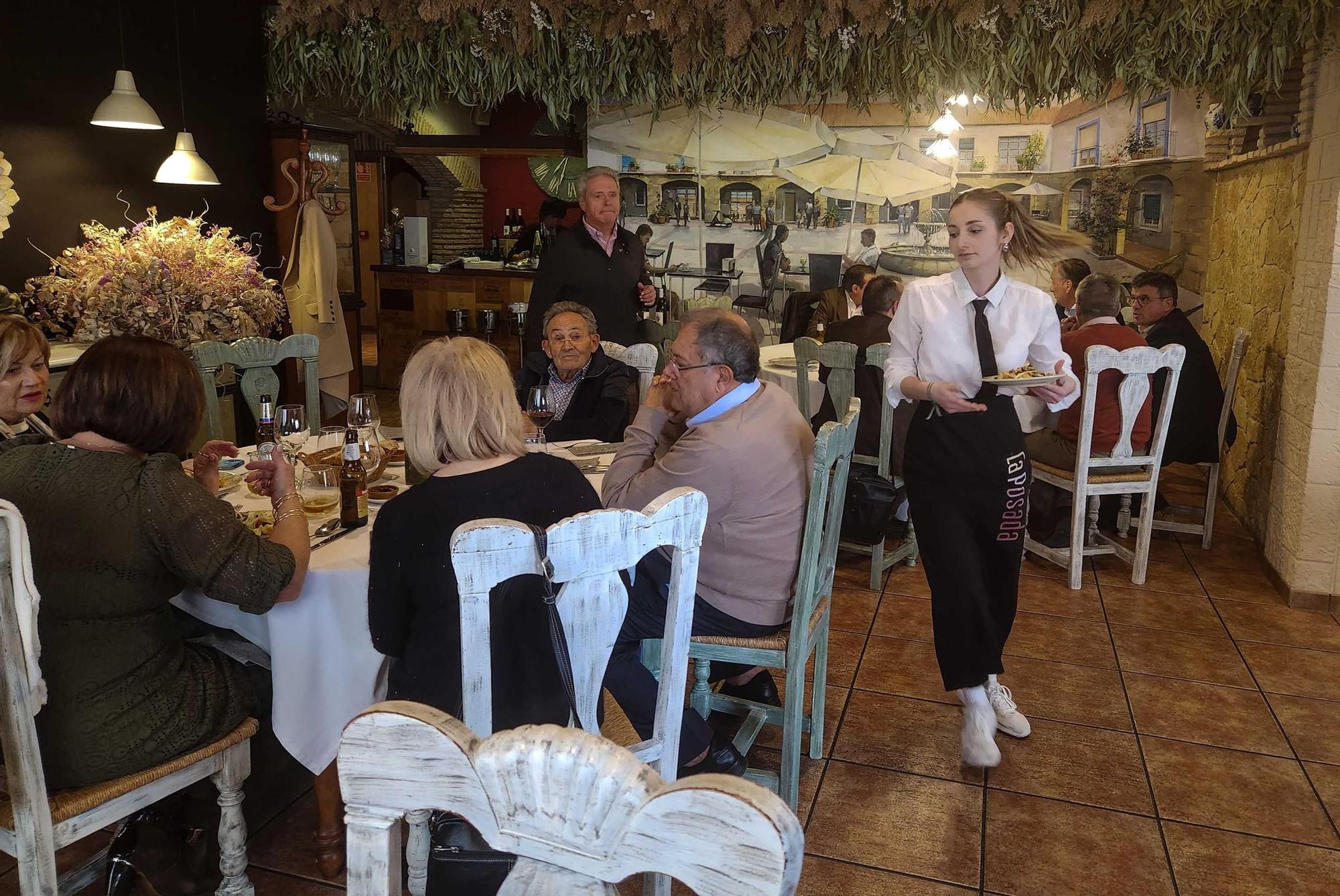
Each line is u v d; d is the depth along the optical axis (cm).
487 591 125
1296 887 208
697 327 210
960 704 288
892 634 338
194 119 512
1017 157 681
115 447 176
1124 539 440
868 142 716
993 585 244
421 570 158
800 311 646
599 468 254
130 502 166
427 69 428
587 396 321
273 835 221
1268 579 393
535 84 425
